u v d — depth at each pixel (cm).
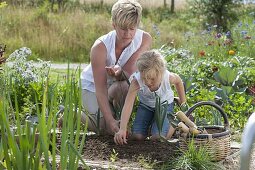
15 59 930
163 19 2989
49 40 1947
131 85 582
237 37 1644
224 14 2597
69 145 411
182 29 2516
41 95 832
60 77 1245
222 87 869
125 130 578
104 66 624
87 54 1931
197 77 974
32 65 938
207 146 538
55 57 1905
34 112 752
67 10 2539
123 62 638
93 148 576
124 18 588
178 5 3409
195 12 2711
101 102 614
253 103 818
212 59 1284
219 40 1541
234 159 559
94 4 3147
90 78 656
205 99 779
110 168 515
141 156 539
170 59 1093
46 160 394
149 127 622
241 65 1056
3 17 2150
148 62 568
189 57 1159
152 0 3359
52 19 2183
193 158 520
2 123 388
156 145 585
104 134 630
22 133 415
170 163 532
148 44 649
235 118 761
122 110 584
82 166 520
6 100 445
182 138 547
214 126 582
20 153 390
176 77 620
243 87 938
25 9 2344
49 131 411
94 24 2145
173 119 554
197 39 1664
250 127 231
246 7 2923
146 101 614
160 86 598
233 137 671
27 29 2044
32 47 1931
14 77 855
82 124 659
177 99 647
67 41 1964
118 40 626
